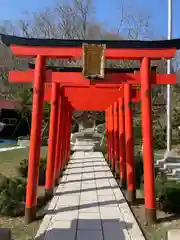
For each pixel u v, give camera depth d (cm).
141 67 705
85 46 674
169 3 1595
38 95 716
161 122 2555
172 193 771
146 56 696
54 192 947
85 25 3859
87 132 2727
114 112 1388
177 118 2012
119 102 1168
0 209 745
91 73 684
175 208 753
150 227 655
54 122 1002
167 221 686
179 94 2095
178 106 2003
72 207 770
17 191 778
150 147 691
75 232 596
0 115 3350
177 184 887
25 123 3362
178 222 678
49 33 3862
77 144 2458
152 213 675
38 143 718
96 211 736
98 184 1067
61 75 770
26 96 2453
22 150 2169
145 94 699
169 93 1633
